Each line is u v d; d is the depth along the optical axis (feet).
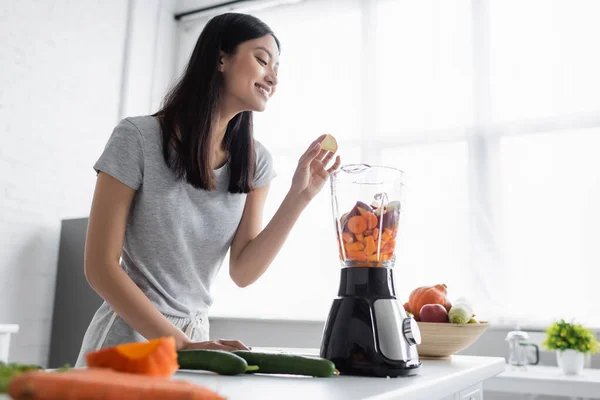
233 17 3.81
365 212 2.71
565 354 7.22
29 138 9.72
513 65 9.89
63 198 10.24
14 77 9.58
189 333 3.81
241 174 3.93
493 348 8.94
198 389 1.26
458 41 10.46
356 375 2.49
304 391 1.96
